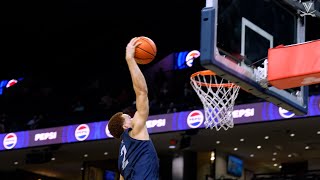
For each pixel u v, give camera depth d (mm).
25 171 19984
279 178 15672
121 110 15500
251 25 5285
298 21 6055
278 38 5668
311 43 5141
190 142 14875
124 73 18828
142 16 20781
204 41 4688
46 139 15898
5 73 21875
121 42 21250
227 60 4844
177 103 15195
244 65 5078
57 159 18312
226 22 4926
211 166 16094
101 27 21234
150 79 17172
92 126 15297
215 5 4758
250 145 15617
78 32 21312
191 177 16406
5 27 20688
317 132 13766
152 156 3916
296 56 5172
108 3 20266
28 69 21703
